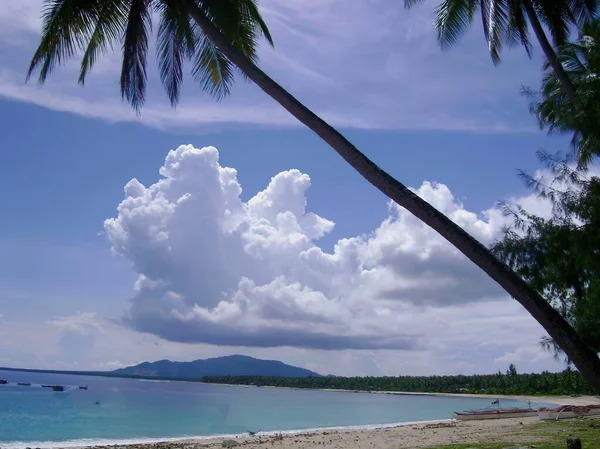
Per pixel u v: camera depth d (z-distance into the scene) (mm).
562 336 8461
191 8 12859
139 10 14102
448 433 35406
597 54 12273
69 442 35406
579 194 11125
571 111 11742
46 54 13844
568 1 20203
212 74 16062
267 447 30141
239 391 187125
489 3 19359
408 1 18406
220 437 39000
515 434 31000
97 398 103750
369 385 197000
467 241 9344
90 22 14055
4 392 115562
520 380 128375
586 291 11336
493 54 20484
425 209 9711
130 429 47406
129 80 14586
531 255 11469
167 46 15055
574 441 11031
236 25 14156
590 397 97812
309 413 75375
